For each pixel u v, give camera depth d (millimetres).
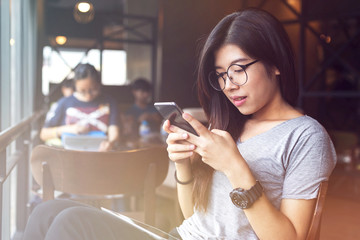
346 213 3896
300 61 6234
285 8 7043
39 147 1839
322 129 1133
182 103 7141
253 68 1119
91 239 1100
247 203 1047
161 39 6973
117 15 9297
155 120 4703
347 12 5848
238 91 1137
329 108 7961
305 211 1091
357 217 3775
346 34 7684
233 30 1127
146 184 1902
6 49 2791
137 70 10633
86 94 3285
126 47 11227
